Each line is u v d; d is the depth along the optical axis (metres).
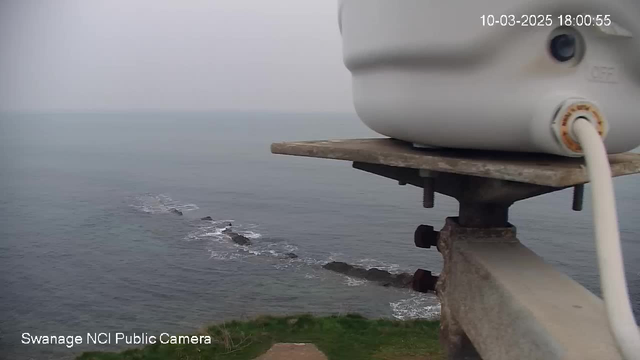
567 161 3.04
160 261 36.38
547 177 2.60
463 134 3.18
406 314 24.05
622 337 2.17
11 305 27.11
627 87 3.09
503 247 3.93
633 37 2.92
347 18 4.11
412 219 49.53
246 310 26.02
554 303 3.01
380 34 3.42
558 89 2.93
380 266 33.81
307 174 90.38
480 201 3.84
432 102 3.21
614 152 3.31
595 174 2.43
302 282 30.77
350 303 26.42
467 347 4.02
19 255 38.00
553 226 43.25
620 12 2.84
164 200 63.06
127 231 46.25
